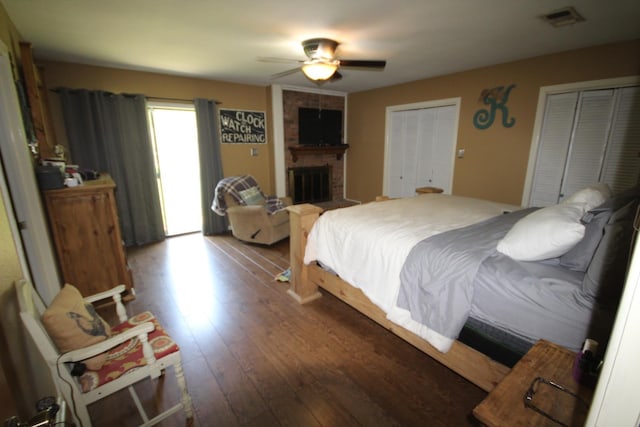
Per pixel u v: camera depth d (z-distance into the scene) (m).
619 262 1.09
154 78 3.97
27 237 1.98
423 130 4.75
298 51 3.11
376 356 1.92
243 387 1.68
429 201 2.93
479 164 4.10
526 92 3.54
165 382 1.72
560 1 2.05
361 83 4.91
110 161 3.66
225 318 2.34
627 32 2.64
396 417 1.49
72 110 3.39
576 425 0.75
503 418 0.78
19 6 2.03
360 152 5.86
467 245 1.62
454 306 1.44
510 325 1.32
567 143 3.35
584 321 1.14
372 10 2.18
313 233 2.36
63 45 2.85
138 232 4.01
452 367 1.57
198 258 3.59
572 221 1.34
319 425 1.45
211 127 4.42
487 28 2.54
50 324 1.16
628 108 2.94
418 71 4.10
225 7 2.10
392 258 1.75
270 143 5.18
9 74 1.82
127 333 1.23
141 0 1.98
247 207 3.87
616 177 3.09
